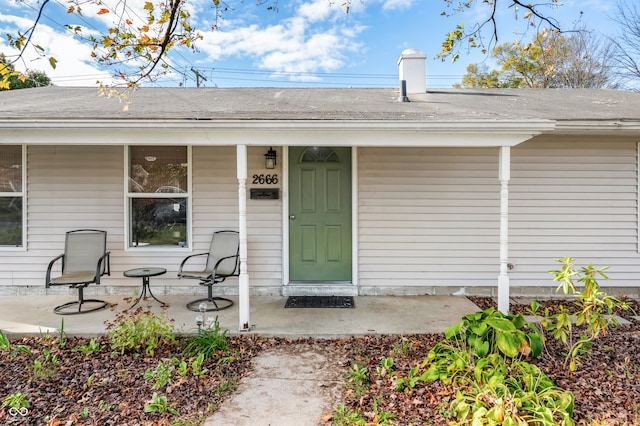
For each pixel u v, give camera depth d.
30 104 5.10
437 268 5.49
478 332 3.05
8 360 3.38
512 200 5.44
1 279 5.39
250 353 3.58
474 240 5.47
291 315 4.55
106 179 5.38
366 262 5.48
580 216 5.43
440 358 3.11
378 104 5.43
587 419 2.44
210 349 3.45
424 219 5.47
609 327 4.17
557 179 5.41
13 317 4.44
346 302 5.10
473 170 5.44
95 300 5.06
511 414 2.19
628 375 2.99
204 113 4.38
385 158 5.44
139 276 4.71
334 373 3.17
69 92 6.57
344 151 5.50
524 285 5.48
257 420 2.51
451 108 5.02
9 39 3.01
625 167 5.39
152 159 5.40
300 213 5.51
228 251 5.25
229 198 5.45
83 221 5.39
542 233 5.45
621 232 5.43
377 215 5.47
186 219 5.45
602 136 5.36
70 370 3.18
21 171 5.35
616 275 5.43
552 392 2.43
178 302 5.11
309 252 5.53
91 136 4.01
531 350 3.03
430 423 2.43
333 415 2.54
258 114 4.33
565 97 6.50
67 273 4.93
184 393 2.83
